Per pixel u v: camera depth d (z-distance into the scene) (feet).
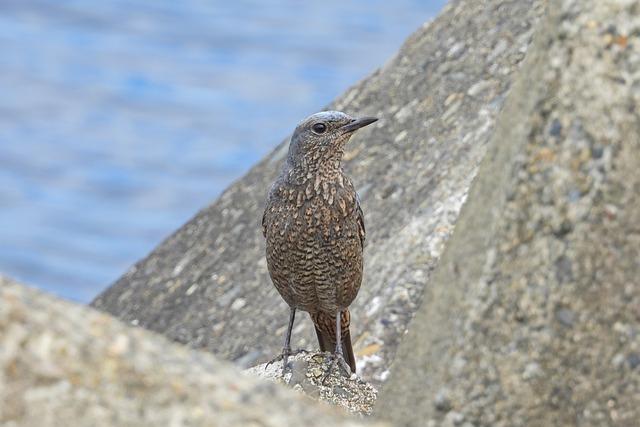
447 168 63.62
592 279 24.93
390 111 74.13
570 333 25.00
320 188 48.11
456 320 25.77
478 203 27.22
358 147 73.05
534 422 25.20
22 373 22.45
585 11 25.31
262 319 66.03
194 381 23.31
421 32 81.20
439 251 58.13
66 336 23.12
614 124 24.97
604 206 24.88
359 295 59.77
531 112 25.45
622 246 24.84
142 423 22.39
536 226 25.21
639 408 24.86
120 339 23.63
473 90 68.39
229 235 75.51
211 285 72.02
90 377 22.71
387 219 64.34
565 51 25.32
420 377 26.81
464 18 76.84
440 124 68.23
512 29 71.10
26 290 24.11
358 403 42.52
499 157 26.91
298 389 42.91
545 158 25.22
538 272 25.14
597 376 24.98
